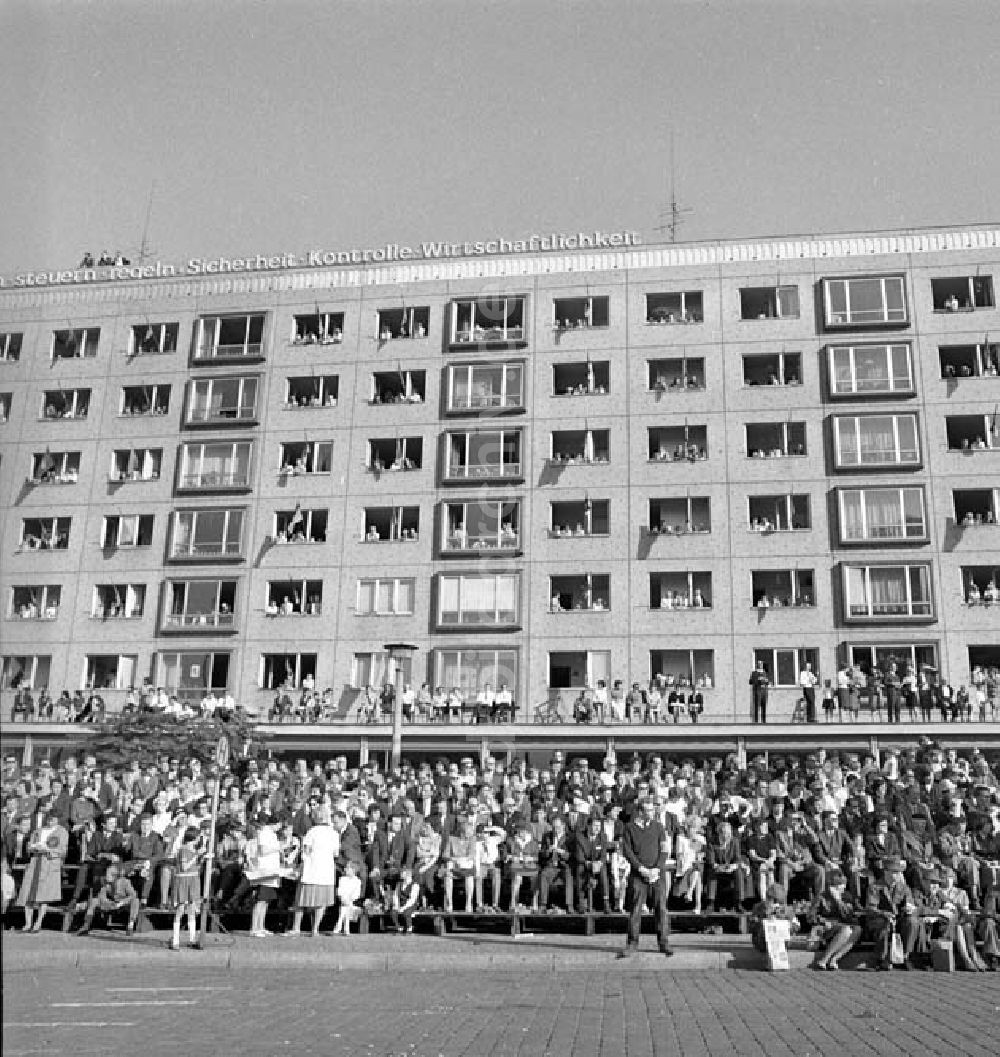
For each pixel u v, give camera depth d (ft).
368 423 150.61
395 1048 27.09
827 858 54.54
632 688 131.34
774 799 60.64
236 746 117.60
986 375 139.23
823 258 146.30
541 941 52.47
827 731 119.96
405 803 57.47
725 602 137.39
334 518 148.05
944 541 134.92
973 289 142.20
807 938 52.47
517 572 142.20
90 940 51.80
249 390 153.89
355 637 143.84
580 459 144.77
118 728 114.62
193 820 54.95
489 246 154.51
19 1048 25.18
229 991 38.17
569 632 139.54
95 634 148.36
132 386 155.84
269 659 145.89
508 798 63.05
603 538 141.59
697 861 55.77
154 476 152.97
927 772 69.82
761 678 122.31
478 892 55.62
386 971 45.91
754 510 141.59
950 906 47.70
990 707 122.62
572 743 126.00
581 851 55.47
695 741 123.34
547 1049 27.25
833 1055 26.68
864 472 138.41
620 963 47.67
